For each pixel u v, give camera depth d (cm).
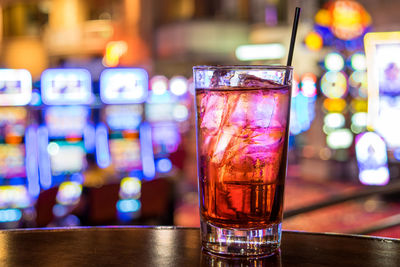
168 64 920
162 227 87
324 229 531
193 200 684
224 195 67
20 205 602
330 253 69
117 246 73
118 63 848
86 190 334
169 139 748
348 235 80
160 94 772
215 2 932
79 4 867
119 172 623
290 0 915
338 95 882
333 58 880
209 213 68
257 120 65
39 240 78
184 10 922
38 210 356
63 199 367
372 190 271
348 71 876
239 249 67
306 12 900
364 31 854
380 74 814
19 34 879
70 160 702
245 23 938
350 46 867
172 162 703
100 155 713
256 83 66
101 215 332
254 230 67
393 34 816
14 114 695
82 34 864
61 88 711
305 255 68
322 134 912
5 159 677
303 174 902
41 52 877
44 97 705
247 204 66
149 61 889
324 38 877
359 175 823
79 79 718
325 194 745
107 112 728
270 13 928
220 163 66
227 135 66
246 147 66
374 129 816
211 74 67
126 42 873
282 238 79
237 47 933
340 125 883
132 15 882
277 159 68
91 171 599
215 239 68
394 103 811
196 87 71
